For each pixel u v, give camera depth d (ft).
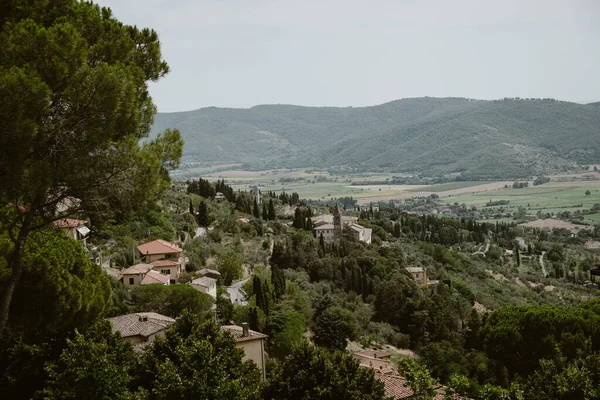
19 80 60.64
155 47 85.25
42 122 65.51
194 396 80.48
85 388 83.61
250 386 88.38
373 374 94.99
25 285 87.76
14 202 67.97
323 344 238.07
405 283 339.57
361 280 339.36
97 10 78.74
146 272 234.17
